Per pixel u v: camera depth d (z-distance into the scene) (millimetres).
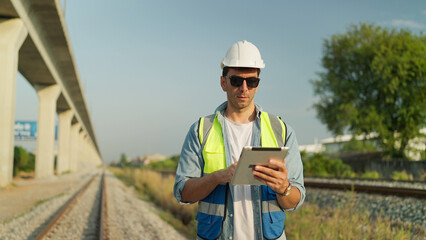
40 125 35719
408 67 25906
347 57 29016
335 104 29750
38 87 36281
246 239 2145
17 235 8047
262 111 2357
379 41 27984
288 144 2270
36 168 34875
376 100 28750
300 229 7090
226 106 2438
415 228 7113
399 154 27469
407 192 8984
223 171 1993
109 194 19219
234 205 2174
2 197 15516
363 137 29516
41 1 21078
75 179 36469
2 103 19438
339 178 15836
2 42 19750
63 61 33406
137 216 11375
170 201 14031
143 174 31359
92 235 8438
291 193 2051
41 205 13102
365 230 6777
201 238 2184
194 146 2289
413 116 27125
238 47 2332
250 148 1782
